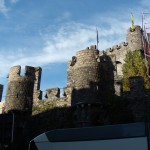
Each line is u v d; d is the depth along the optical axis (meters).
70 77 38.66
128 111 30.36
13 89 36.69
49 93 38.91
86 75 31.47
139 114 29.67
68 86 37.97
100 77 31.95
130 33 47.06
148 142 12.18
